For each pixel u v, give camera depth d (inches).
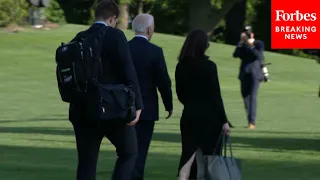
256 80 1531.7
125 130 585.3
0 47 3304.6
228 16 4938.5
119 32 583.8
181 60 668.1
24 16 3865.7
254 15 4884.4
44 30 3841.0
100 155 1023.6
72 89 563.8
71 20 4650.6
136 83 579.5
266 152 1104.8
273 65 3442.4
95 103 561.6
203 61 659.4
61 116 1776.6
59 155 1011.9
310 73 3326.8
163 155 1041.5
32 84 2573.8
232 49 3676.2
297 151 1122.0
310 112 1988.2
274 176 849.5
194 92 661.3
